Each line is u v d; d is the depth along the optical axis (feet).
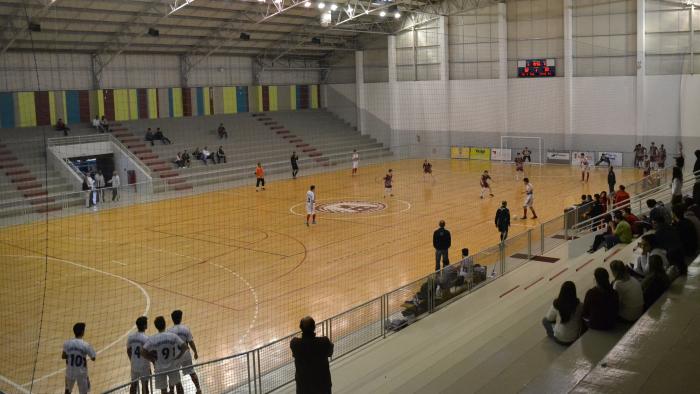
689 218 31.96
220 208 93.81
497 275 47.03
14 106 111.14
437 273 40.34
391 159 152.25
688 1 116.26
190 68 137.80
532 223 77.66
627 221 46.73
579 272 39.04
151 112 132.77
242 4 116.26
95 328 45.57
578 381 16.52
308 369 22.43
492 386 21.94
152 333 44.21
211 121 142.82
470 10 139.03
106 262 64.59
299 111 163.12
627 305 24.11
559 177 116.57
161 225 82.58
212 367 35.09
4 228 83.41
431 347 31.53
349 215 85.71
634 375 15.23
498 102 142.51
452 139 150.20
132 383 27.09
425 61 150.82
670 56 120.16
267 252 66.90
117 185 104.88
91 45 117.19
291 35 144.25
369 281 55.36
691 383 14.66
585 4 128.88
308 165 138.51
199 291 53.98
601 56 128.88
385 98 158.71
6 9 91.56
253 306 49.52
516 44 139.23
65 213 92.84
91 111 122.21
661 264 25.54
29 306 51.03
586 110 132.05
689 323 18.93
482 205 90.22
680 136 120.16
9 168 101.96
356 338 35.29
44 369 38.29
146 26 114.93
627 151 127.95
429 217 82.79
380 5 127.65
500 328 31.17
